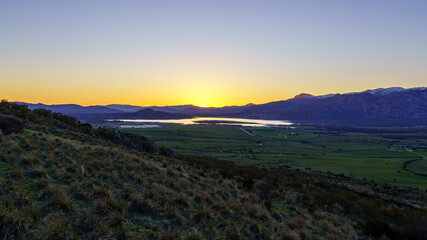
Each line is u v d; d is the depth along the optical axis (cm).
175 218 991
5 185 829
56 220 727
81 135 3042
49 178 1020
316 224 1568
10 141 1321
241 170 3766
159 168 1719
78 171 1186
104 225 775
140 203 995
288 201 2173
